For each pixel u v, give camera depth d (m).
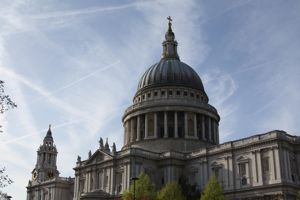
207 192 88.25
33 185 154.88
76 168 125.81
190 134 129.38
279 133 95.44
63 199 145.62
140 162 112.19
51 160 167.38
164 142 125.38
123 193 98.31
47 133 172.50
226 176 102.75
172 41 154.25
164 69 142.50
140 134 132.00
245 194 97.12
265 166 95.81
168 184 97.19
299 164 97.25
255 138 99.62
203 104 135.00
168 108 129.88
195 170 111.12
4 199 42.59
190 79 142.00
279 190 91.12
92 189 118.25
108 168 115.75
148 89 140.00
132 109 136.12
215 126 138.12
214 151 107.62
